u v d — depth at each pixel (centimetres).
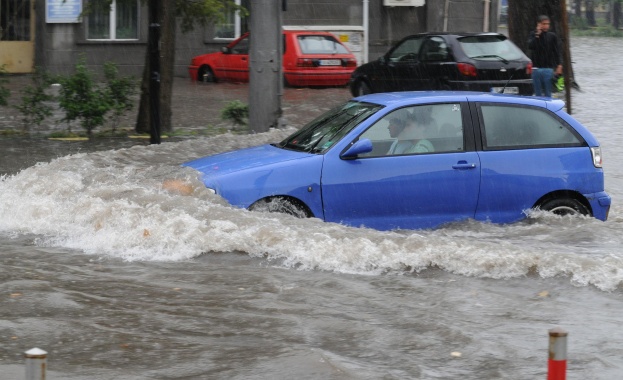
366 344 914
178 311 1009
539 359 880
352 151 1370
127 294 1072
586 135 1477
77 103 2495
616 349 912
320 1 4772
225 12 2748
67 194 1454
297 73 4147
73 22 4438
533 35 2917
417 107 1425
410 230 1391
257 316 991
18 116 2895
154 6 2000
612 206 1691
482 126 1436
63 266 1195
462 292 1095
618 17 11244
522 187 1434
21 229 1381
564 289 1109
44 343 900
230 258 1231
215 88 4075
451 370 851
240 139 1916
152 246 1270
